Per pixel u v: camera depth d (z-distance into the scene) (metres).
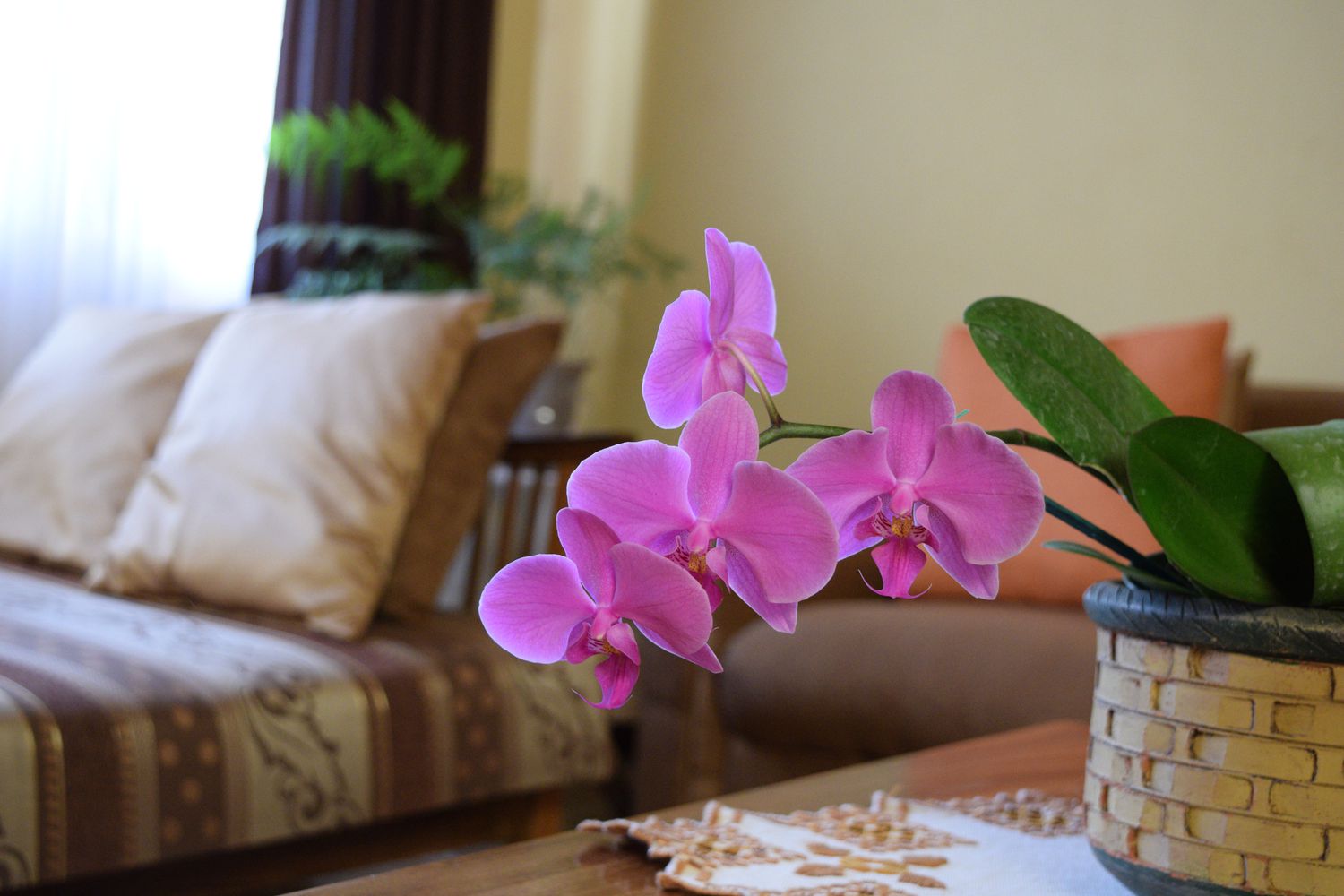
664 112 3.73
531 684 1.65
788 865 0.71
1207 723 0.61
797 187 3.42
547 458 1.98
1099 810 0.66
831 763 2.03
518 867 0.70
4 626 1.46
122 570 1.80
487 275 3.38
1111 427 0.61
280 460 1.75
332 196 3.22
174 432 1.91
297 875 1.42
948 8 3.13
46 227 2.78
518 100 3.72
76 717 1.20
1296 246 2.56
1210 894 0.60
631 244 3.75
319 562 1.67
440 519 1.81
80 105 2.82
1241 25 2.65
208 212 3.01
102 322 2.29
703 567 0.46
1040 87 2.96
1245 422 2.27
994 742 1.14
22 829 1.14
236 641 1.53
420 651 1.59
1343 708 0.58
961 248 3.08
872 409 0.51
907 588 0.50
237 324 2.00
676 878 0.67
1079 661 1.80
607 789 2.84
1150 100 2.78
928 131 3.16
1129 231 2.80
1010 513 0.50
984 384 2.26
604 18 3.78
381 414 1.75
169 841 1.25
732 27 3.59
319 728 1.40
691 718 2.22
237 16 3.02
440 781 1.51
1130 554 0.67
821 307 3.36
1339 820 0.58
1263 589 0.60
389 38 3.27
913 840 0.78
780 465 3.30
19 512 2.06
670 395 0.53
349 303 1.94
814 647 2.05
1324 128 2.53
